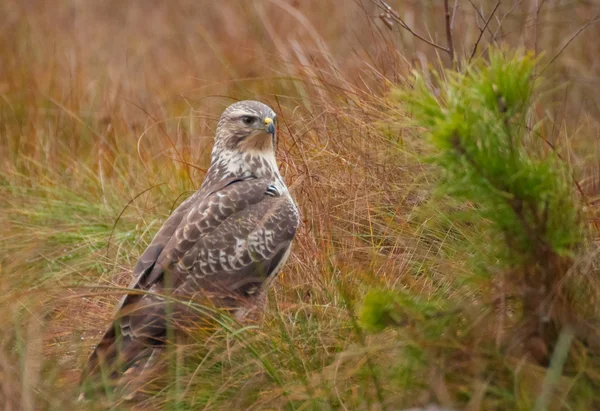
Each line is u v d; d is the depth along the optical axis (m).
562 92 15.67
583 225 8.65
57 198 13.82
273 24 19.14
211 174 11.29
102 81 18.30
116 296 10.88
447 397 7.90
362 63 14.08
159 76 19.12
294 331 9.59
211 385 8.94
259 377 8.84
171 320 9.36
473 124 7.76
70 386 8.98
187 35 21.20
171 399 8.67
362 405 8.25
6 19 20.75
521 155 8.08
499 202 7.94
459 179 7.93
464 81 8.16
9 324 9.67
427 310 8.38
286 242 10.56
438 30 16.30
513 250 8.16
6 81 17.72
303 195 11.67
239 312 10.09
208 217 10.28
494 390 7.95
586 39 16.88
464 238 10.10
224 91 17.19
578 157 12.44
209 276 10.09
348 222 11.16
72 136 15.89
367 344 8.85
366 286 9.86
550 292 8.11
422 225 10.54
